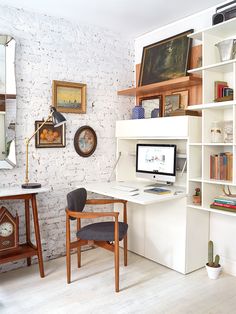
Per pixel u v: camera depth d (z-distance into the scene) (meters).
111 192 2.80
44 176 3.09
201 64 2.98
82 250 3.41
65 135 3.21
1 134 2.78
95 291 2.47
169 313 2.16
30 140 2.98
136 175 3.37
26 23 2.92
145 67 3.57
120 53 3.65
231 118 2.74
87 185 3.22
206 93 2.67
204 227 2.93
